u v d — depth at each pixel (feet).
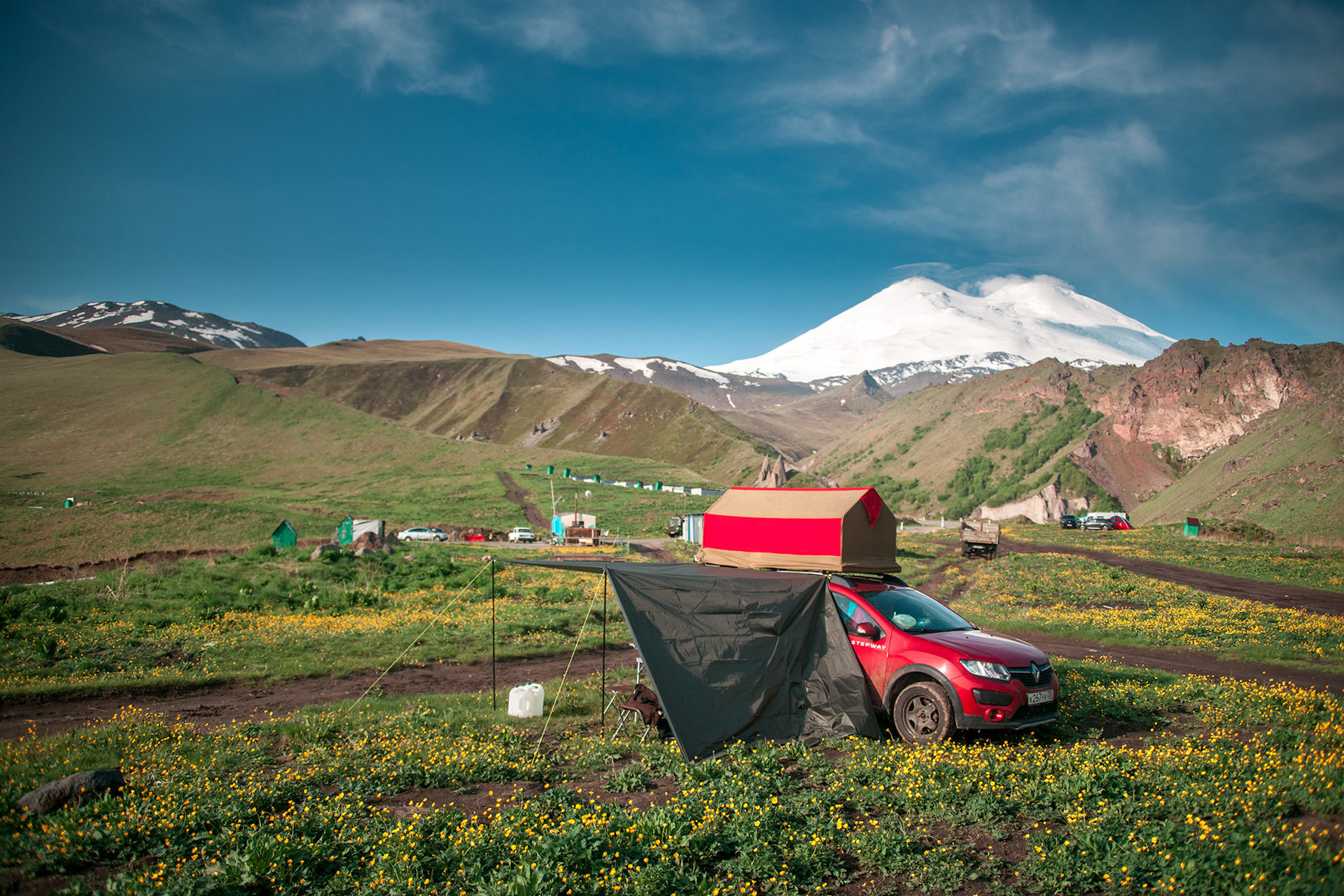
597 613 70.74
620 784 23.38
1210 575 112.88
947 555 157.89
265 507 233.55
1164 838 16.98
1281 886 14.62
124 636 53.98
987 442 586.86
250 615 66.59
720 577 31.17
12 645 50.72
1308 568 116.37
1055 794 20.90
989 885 16.60
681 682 27.66
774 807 20.25
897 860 17.37
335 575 92.02
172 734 30.50
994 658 27.89
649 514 288.10
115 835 18.79
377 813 20.90
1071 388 599.98
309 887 16.67
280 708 37.70
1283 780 20.72
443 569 102.37
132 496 344.08
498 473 405.39
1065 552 155.84
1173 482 444.96
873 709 29.78
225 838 18.66
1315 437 225.76
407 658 50.60
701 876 16.56
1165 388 483.51
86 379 589.73
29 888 16.67
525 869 15.29
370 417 554.87
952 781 22.11
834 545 33.78
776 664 29.55
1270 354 453.17
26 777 23.67
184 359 655.76
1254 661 50.08
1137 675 41.91
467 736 29.25
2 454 450.30
